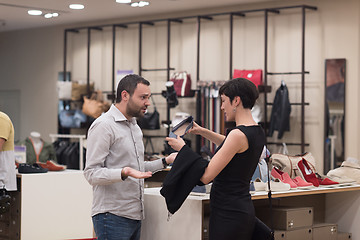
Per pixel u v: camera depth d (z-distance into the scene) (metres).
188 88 8.71
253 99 3.23
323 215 5.36
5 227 5.90
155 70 9.27
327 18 7.85
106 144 3.35
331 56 7.83
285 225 4.64
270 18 8.35
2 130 4.93
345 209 5.21
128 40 9.89
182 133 3.59
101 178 3.26
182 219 3.79
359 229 5.09
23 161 7.35
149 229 3.99
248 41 8.56
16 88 11.62
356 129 7.64
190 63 9.16
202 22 9.03
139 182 3.50
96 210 3.44
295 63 8.14
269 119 8.34
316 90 7.96
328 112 7.82
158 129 9.12
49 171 6.02
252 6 8.52
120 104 3.46
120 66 10.00
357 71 7.63
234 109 3.25
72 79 10.70
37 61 11.23
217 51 8.86
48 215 5.72
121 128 3.44
